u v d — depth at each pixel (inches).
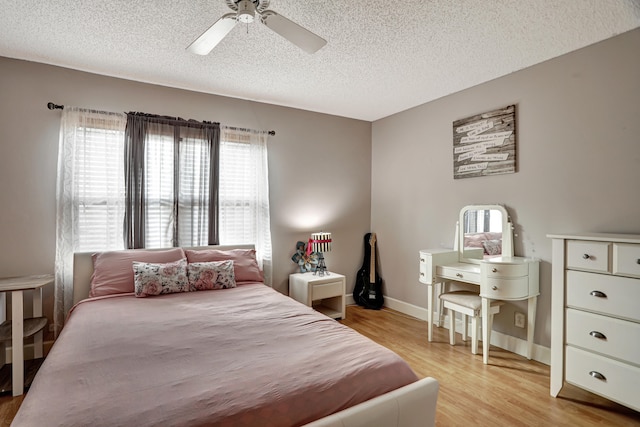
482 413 78.6
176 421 41.7
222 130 135.4
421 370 100.1
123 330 71.8
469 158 127.3
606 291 76.4
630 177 87.4
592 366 78.7
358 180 172.4
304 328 73.9
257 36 91.5
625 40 88.2
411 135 153.2
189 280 108.6
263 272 141.9
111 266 105.7
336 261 166.2
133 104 120.9
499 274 101.0
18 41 94.3
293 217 154.0
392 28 87.2
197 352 60.9
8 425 73.7
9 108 104.1
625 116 88.3
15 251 104.7
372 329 134.9
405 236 156.2
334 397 50.1
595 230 94.0
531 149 108.8
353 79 121.0
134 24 85.7
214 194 131.9
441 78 119.7
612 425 74.3
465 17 81.9
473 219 125.5
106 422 41.1
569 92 99.7
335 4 77.1
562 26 85.4
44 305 108.2
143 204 118.5
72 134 109.1
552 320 86.0
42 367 56.8
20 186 105.4
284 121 151.3
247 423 43.5
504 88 116.6
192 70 113.4
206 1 76.0
